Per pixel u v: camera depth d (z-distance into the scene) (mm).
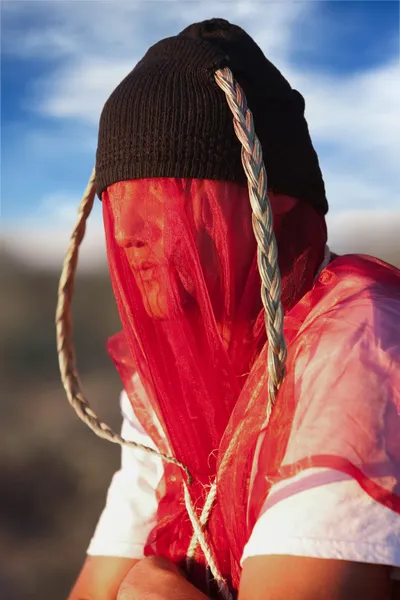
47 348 10375
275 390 1315
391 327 1301
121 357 1859
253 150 1362
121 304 1613
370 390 1229
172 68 1559
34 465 6414
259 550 1213
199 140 1518
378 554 1155
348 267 1459
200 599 1484
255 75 1611
